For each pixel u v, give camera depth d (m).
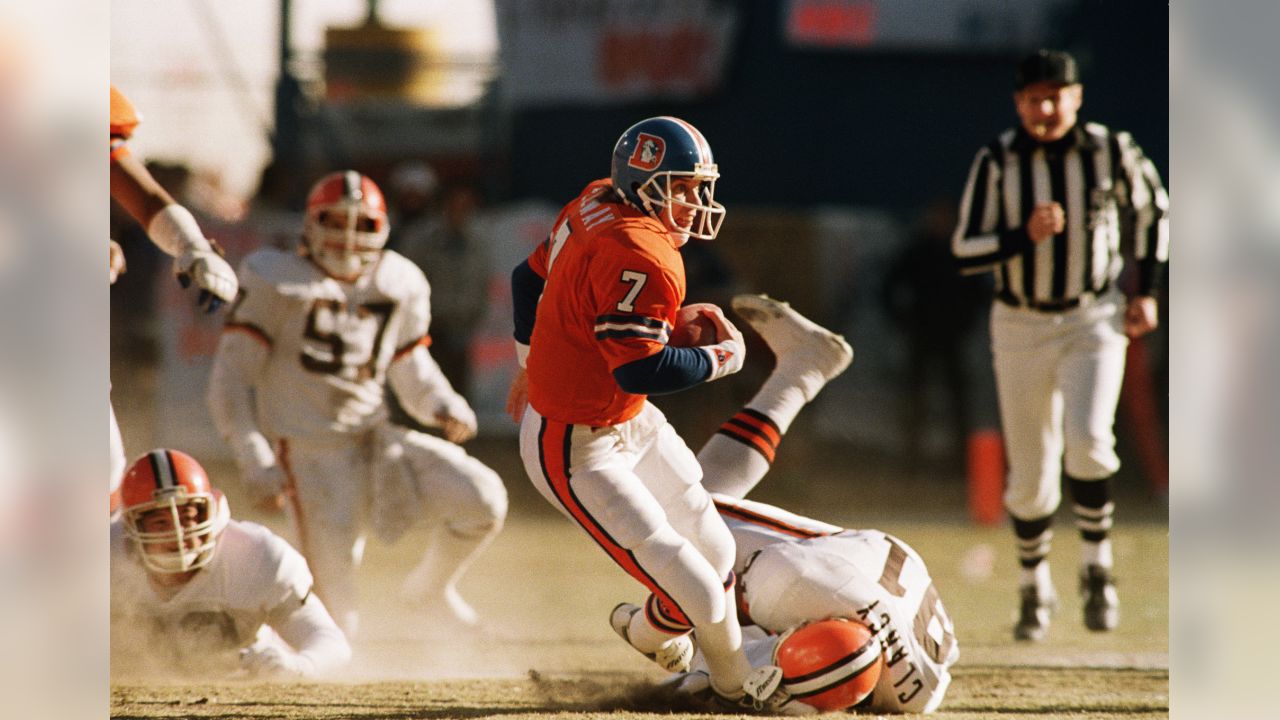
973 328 45.50
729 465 16.84
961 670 18.05
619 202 13.70
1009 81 53.50
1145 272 21.56
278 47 55.06
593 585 27.09
